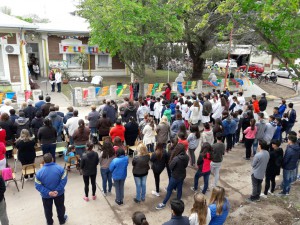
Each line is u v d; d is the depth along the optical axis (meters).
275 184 8.69
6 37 17.23
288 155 7.62
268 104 21.75
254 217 7.01
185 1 12.41
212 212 4.81
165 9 15.73
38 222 6.53
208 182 8.37
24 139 7.66
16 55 17.91
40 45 24.16
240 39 21.97
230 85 25.73
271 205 7.57
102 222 6.62
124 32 15.05
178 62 35.69
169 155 7.55
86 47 25.53
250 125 10.75
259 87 28.41
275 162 7.57
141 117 11.85
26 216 6.72
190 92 21.97
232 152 11.37
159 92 19.53
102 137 9.95
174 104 12.79
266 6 7.62
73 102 16.84
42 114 10.48
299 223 6.82
